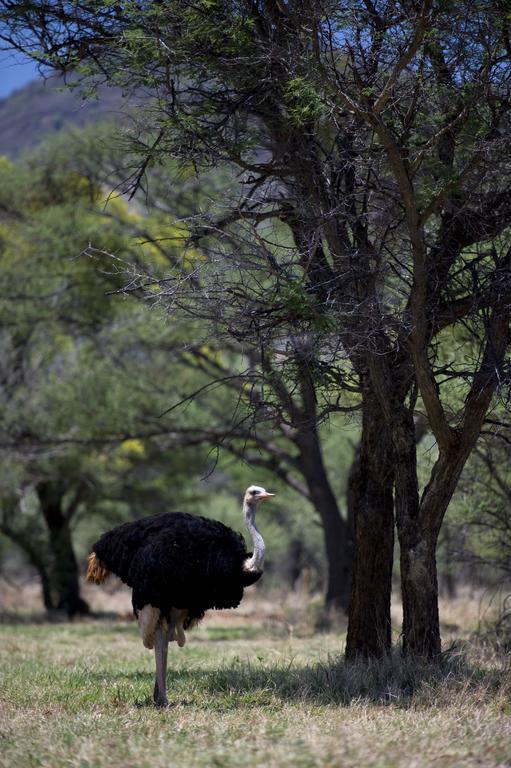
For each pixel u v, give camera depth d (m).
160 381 77.75
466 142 33.22
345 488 89.69
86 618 91.25
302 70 31.59
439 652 33.50
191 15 31.69
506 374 31.44
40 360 83.12
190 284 33.09
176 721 27.39
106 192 78.12
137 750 23.50
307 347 31.33
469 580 66.31
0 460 81.12
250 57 31.48
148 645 31.56
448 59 31.50
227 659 44.12
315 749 22.44
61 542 96.94
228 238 34.06
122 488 100.44
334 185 34.38
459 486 46.59
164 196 66.56
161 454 95.38
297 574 121.50
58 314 74.12
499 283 31.97
